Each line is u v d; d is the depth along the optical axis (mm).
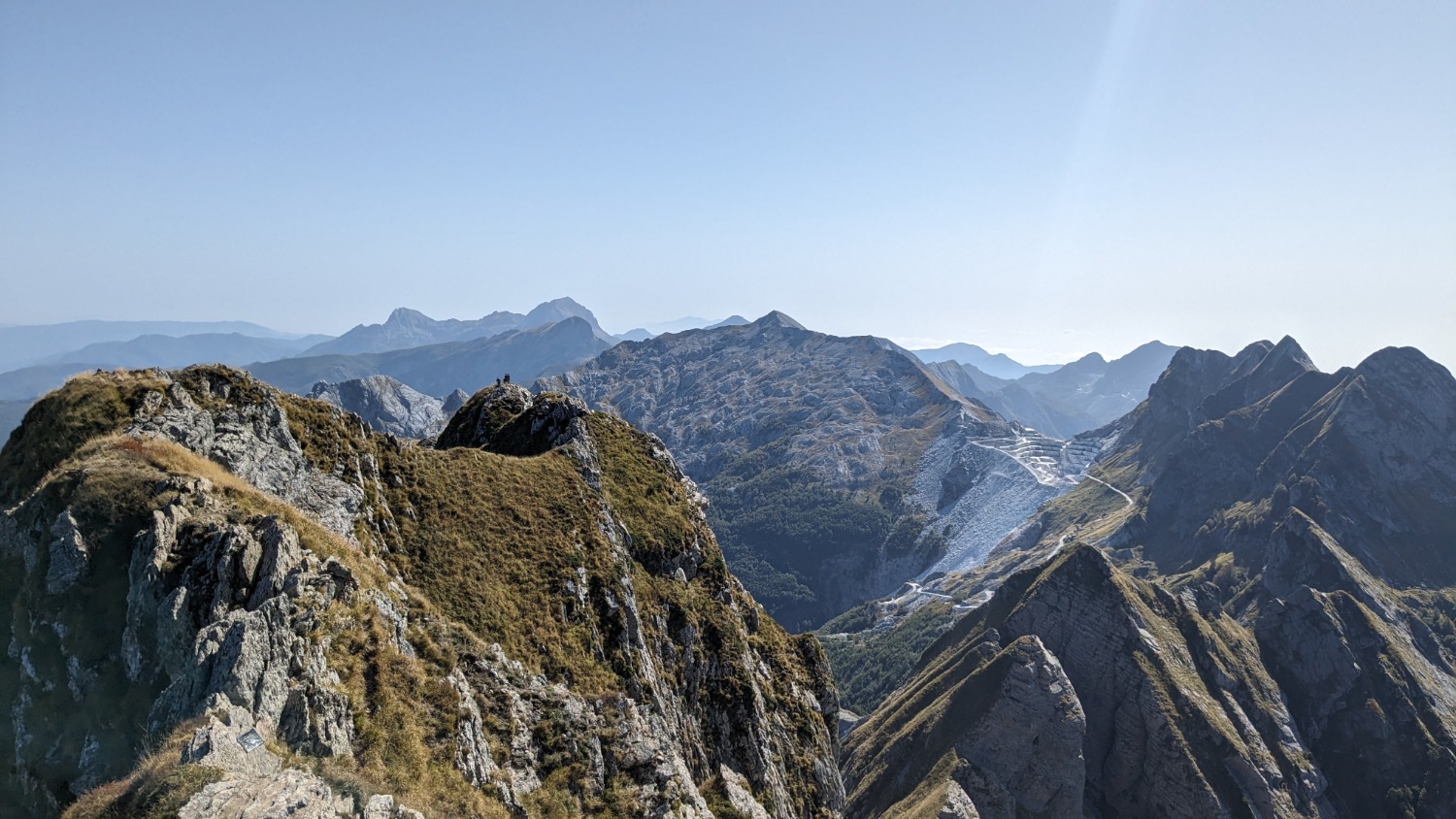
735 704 83375
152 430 50688
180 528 41125
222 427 56156
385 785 37406
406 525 67812
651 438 112875
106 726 35875
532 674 59094
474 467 81125
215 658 36156
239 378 61438
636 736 59469
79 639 37906
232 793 30719
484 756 46094
